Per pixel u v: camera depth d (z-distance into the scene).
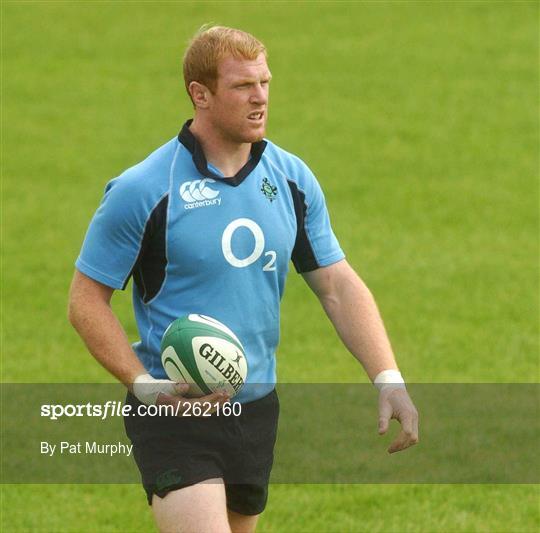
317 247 20.45
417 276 50.31
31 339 43.31
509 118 74.50
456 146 69.81
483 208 59.66
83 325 19.25
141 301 19.89
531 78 81.56
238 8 98.31
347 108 77.12
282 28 93.31
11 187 63.91
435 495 30.39
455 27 92.31
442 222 57.72
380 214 58.91
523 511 29.44
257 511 21.08
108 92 81.38
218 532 18.84
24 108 78.19
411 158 67.94
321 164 67.12
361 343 20.16
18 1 100.81
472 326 44.38
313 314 45.44
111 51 89.50
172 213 19.09
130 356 19.23
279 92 80.25
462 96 78.81
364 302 20.41
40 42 91.38
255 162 19.64
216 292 19.41
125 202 19.02
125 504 29.98
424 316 45.53
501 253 53.25
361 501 30.03
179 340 18.94
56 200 61.91
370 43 89.50
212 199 19.23
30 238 55.94
